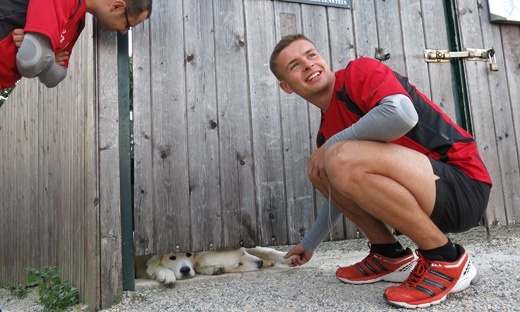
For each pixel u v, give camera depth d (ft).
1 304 9.78
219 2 9.34
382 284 6.82
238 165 9.03
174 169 8.52
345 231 9.64
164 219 8.30
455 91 10.91
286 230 9.23
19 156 12.33
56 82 6.30
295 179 9.45
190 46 8.98
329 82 6.71
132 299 7.09
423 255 5.77
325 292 6.59
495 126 10.91
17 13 5.37
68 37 6.06
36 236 10.69
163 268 8.10
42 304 8.11
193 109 8.83
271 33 9.68
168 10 8.91
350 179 5.63
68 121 8.69
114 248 6.98
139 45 8.59
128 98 7.71
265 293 6.83
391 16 10.70
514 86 11.34
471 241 10.68
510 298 5.54
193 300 6.80
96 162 7.03
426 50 10.80
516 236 10.99
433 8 11.09
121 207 7.41
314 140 9.72
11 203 12.87
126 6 6.35
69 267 8.28
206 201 8.67
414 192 5.67
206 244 8.55
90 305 6.86
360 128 5.62
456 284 5.69
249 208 8.98
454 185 5.85
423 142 6.16
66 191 8.67
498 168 10.75
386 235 6.83
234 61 9.29
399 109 5.27
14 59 5.46
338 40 10.20
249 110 9.28
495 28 11.43
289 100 9.62
